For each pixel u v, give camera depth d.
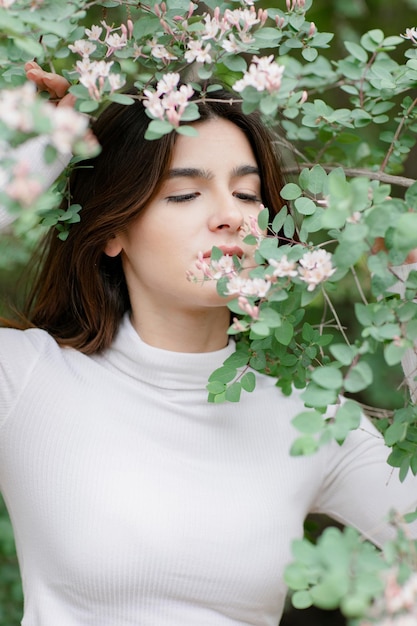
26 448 1.53
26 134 1.12
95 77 1.27
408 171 2.99
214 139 1.51
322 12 3.00
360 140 1.92
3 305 2.27
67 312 1.75
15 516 1.58
